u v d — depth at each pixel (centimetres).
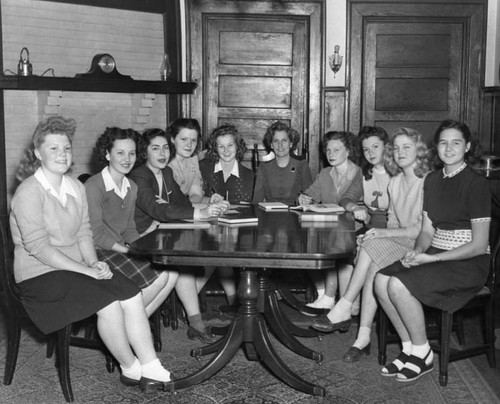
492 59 586
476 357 369
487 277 339
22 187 310
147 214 386
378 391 321
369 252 361
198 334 390
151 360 319
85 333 382
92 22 518
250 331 329
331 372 345
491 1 580
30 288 309
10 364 330
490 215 336
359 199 438
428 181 359
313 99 586
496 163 512
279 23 582
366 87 586
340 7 580
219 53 583
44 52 493
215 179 464
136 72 550
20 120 485
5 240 320
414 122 589
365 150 423
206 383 331
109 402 310
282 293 426
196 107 584
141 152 395
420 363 333
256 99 588
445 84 588
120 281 315
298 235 322
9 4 471
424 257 331
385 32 582
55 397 316
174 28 565
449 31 582
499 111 564
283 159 467
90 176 396
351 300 368
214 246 295
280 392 321
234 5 575
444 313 326
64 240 320
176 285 387
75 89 487
